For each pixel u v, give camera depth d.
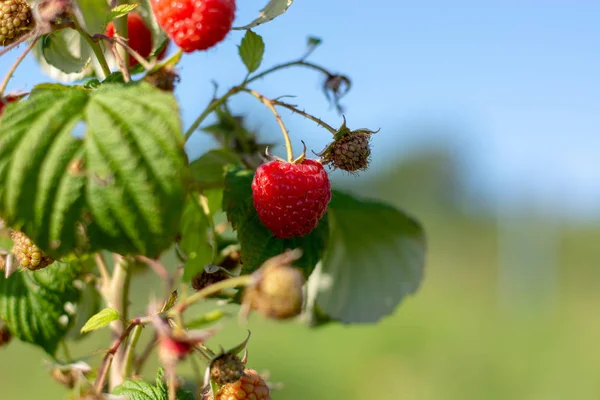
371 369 1.64
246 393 0.33
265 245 0.35
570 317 2.62
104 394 0.32
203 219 0.37
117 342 0.32
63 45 0.36
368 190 6.64
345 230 0.42
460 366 1.70
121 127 0.29
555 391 1.53
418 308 2.62
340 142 0.35
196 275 0.35
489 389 1.55
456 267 4.39
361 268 0.42
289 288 0.30
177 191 0.29
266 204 0.34
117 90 0.30
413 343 1.89
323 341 1.79
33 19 0.33
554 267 2.87
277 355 1.62
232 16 0.32
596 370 1.63
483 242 5.33
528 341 2.05
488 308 2.83
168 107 0.30
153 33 0.36
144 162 0.29
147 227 0.29
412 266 0.42
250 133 0.40
